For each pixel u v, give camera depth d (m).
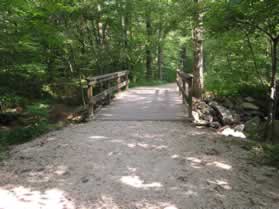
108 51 15.06
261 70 10.39
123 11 15.44
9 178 4.10
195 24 7.99
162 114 8.42
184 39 19.97
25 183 3.92
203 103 9.88
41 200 3.44
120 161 4.68
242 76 10.80
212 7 6.99
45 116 8.52
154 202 3.38
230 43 9.55
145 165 4.51
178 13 8.44
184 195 3.55
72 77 12.92
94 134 6.34
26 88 10.55
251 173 4.32
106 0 14.50
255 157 5.07
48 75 12.34
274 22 6.80
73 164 4.58
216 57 11.41
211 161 4.72
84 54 13.08
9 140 6.31
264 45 9.62
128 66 18.33
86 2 12.23
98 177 4.08
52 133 6.61
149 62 21.70
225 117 8.70
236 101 10.48
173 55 28.61
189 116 7.81
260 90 10.75
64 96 12.10
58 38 9.55
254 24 7.02
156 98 11.67
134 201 3.41
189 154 5.03
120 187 3.77
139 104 10.20
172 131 6.59
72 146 5.50
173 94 13.07
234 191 3.68
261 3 6.20
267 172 4.40
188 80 7.86
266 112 9.94
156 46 21.11
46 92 11.76
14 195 3.58
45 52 10.84
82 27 12.77
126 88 15.09
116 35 16.25
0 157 5.02
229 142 5.95
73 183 3.91
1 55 7.84
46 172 4.29
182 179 4.00
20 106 9.76
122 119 7.82
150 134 6.30
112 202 3.39
